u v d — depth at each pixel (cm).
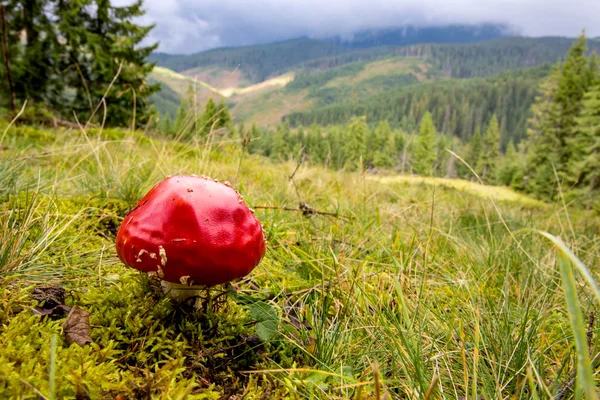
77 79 266
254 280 36
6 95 252
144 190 51
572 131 510
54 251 33
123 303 26
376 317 30
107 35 280
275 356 26
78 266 31
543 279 40
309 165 105
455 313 32
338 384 23
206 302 28
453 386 24
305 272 40
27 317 23
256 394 22
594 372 24
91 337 23
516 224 72
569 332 31
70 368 19
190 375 23
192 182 24
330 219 53
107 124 268
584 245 58
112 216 43
